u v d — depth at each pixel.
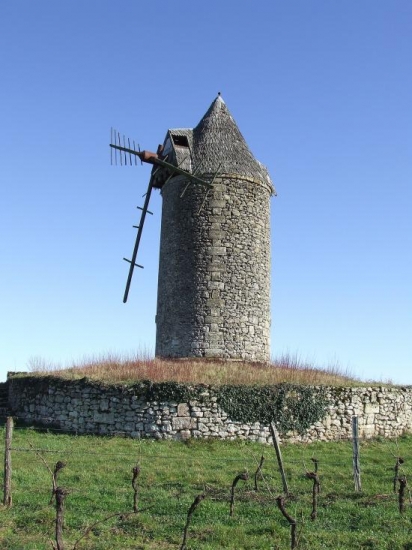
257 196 24.00
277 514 10.16
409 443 18.56
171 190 24.16
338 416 18.50
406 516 10.12
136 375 18.72
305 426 17.89
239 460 14.71
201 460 14.55
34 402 19.27
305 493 11.82
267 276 23.92
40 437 16.92
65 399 18.33
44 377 19.22
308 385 18.47
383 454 16.41
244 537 8.90
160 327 23.62
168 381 17.69
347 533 9.20
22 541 8.57
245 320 22.66
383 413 19.27
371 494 11.77
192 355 22.12
